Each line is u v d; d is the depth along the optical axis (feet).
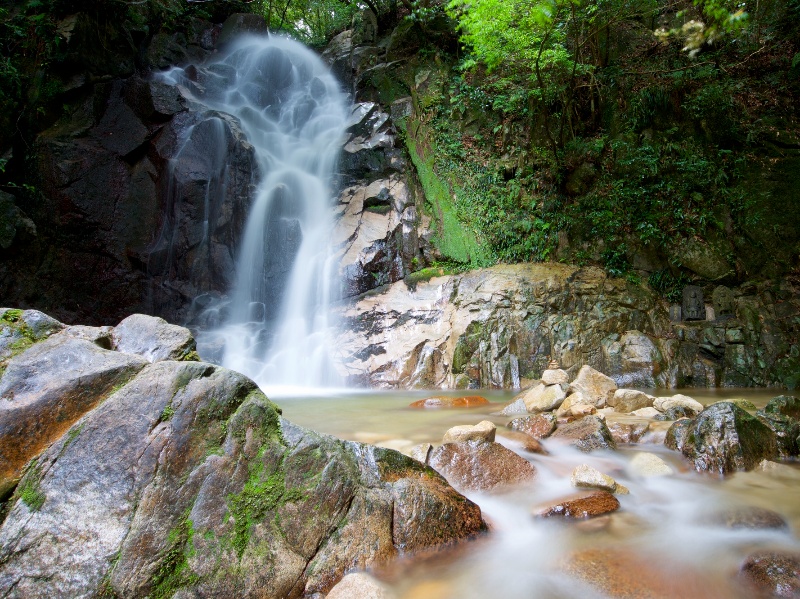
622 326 33.47
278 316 40.55
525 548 10.02
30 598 6.99
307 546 8.60
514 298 34.35
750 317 32.78
